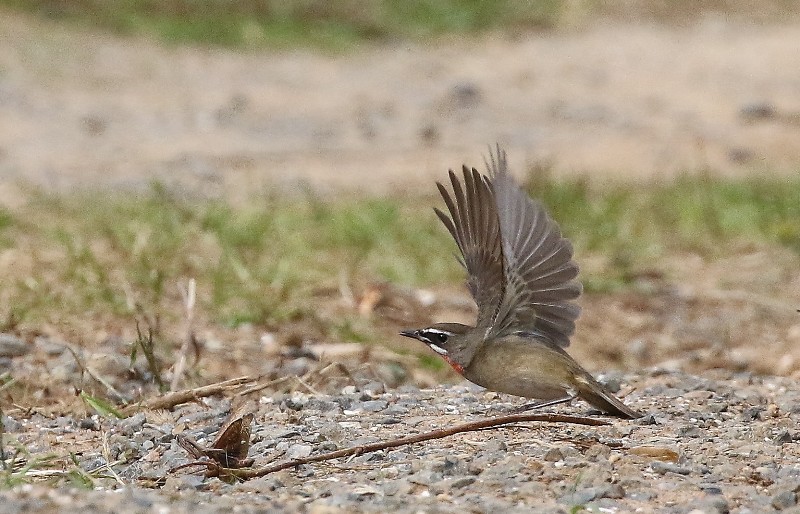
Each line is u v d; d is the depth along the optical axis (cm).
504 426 902
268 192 1888
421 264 1529
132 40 2938
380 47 3066
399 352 1224
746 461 829
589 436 874
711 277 1586
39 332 1177
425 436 838
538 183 1831
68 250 1370
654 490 766
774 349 1335
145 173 2038
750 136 2430
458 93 2684
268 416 959
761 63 3009
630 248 1650
